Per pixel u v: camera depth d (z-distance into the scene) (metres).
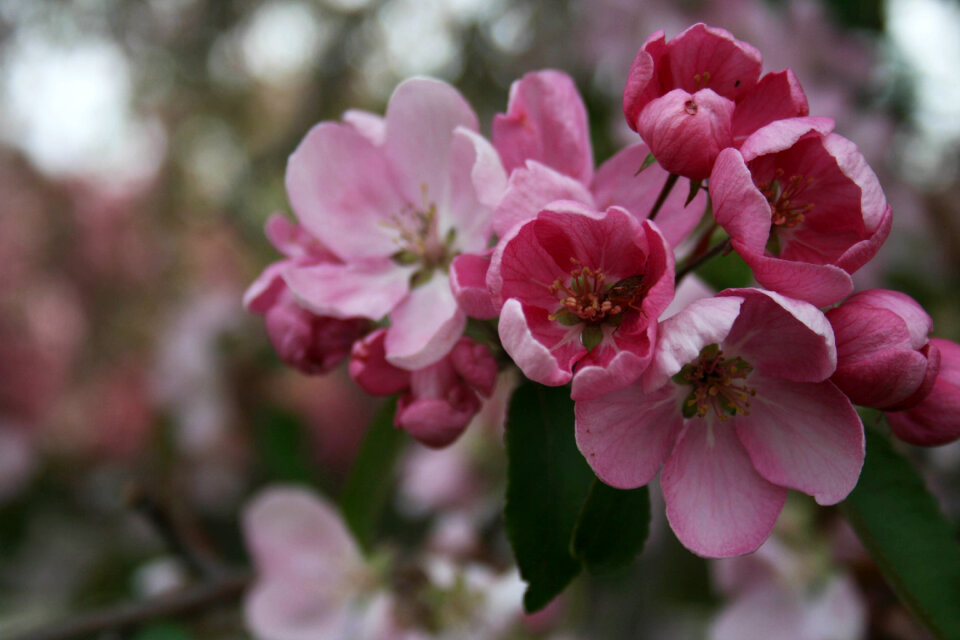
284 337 0.28
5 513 0.68
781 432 0.26
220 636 0.42
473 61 0.57
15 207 0.83
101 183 0.88
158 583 0.42
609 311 0.26
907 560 0.27
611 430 0.25
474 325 0.28
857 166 0.25
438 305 0.28
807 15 0.44
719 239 0.29
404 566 0.37
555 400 0.27
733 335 0.26
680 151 0.25
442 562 0.37
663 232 0.27
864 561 0.37
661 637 0.52
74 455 0.73
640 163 0.27
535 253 0.26
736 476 0.26
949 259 0.52
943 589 0.27
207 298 0.68
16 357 0.73
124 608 0.36
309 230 0.29
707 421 0.26
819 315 0.24
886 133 0.45
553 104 0.28
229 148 0.80
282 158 0.65
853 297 0.26
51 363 0.75
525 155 0.27
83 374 0.77
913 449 0.42
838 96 0.45
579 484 0.26
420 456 0.49
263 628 0.36
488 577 0.37
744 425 0.26
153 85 0.77
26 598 0.65
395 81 0.63
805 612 0.37
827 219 0.26
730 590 0.38
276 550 0.36
